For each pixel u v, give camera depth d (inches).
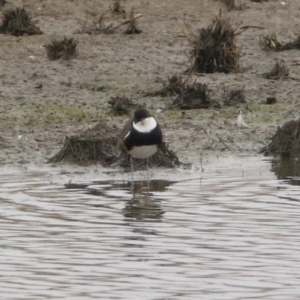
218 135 702.5
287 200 540.1
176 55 907.4
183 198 547.5
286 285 401.1
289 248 450.6
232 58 868.6
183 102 776.9
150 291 394.6
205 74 858.1
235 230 480.4
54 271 419.5
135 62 885.8
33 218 504.1
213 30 877.2
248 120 743.1
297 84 831.7
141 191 566.3
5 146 666.8
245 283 403.9
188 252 445.7
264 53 922.1
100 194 558.6
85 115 741.3
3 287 399.2
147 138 586.9
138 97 794.2
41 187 575.2
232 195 553.6
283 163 645.9
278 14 1026.7
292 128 678.5
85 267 424.8
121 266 425.7
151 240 464.8
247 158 658.2
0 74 842.8
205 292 393.4
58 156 642.2
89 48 918.4
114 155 642.8
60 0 1043.9
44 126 714.2
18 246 455.5
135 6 1034.7
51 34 956.6
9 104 767.7
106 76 847.7
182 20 998.4
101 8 1024.9
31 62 876.6
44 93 798.5
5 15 967.0
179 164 639.1
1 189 567.8
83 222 496.7
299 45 932.6
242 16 1016.2
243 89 810.8
